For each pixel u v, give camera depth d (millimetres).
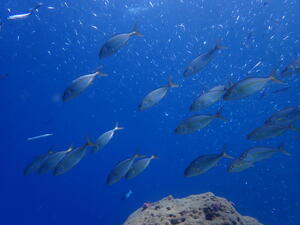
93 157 26875
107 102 29000
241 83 4496
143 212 6430
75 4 20438
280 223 18172
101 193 24578
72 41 23797
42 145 27141
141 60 25062
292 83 18359
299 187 20328
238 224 5656
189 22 22250
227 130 24531
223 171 23031
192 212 5746
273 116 5809
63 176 25766
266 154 4891
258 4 19734
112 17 22266
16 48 24016
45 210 24375
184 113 25953
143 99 5512
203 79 22312
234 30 20609
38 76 27000
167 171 25562
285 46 19578
